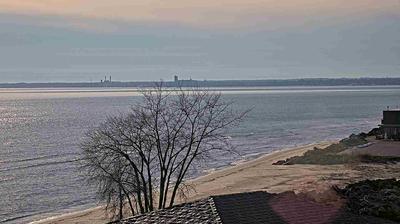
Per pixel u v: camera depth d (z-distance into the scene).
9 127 133.00
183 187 46.50
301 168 64.38
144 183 34.72
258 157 77.56
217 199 20.25
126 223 20.38
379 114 171.75
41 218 43.88
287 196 21.48
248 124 135.12
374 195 28.00
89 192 52.81
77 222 41.12
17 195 52.69
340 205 22.03
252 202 19.97
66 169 66.69
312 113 178.12
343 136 107.81
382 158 68.06
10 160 76.25
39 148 89.44
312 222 18.48
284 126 130.88
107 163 36.31
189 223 18.47
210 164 69.06
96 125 128.12
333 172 59.84
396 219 21.77
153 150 45.53
